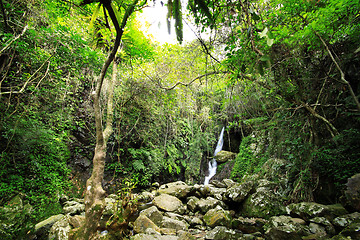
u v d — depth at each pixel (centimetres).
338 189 413
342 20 283
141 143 758
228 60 296
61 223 353
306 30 285
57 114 515
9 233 309
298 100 325
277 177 589
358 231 266
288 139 484
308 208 389
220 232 360
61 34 374
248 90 505
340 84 377
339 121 414
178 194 620
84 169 602
